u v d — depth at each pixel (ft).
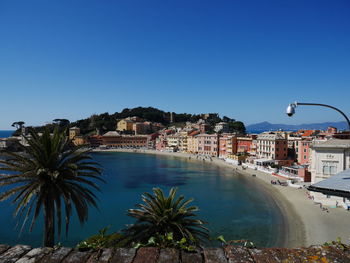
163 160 561.43
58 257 21.22
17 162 75.46
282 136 424.87
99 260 20.81
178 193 249.55
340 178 28.12
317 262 19.88
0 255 21.38
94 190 263.49
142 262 20.58
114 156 649.20
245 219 169.17
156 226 70.33
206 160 536.42
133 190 264.72
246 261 20.43
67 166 71.72
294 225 152.25
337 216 158.61
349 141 172.65
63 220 161.48
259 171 366.84
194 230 75.10
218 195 239.09
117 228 153.48
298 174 280.31
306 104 45.96
